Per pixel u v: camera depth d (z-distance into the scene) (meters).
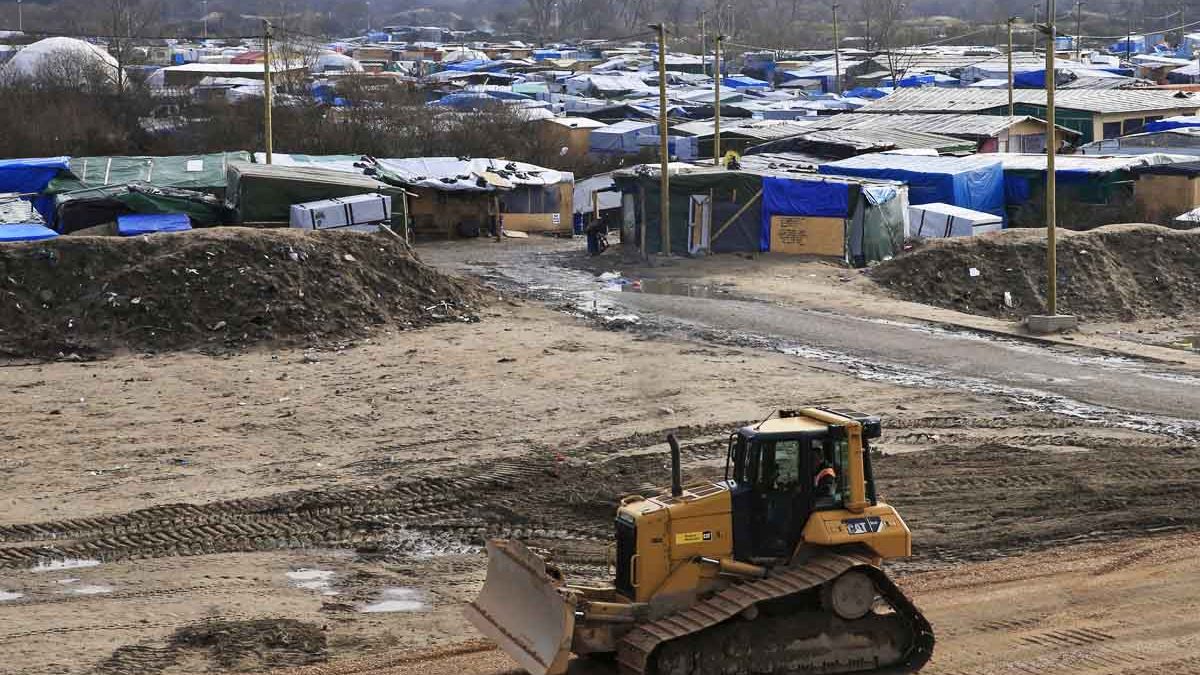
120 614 19.20
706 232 53.75
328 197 52.78
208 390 32.97
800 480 16.16
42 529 23.16
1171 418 30.38
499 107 99.38
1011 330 40.22
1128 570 20.78
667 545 15.92
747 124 92.62
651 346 37.56
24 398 32.28
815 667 16.09
